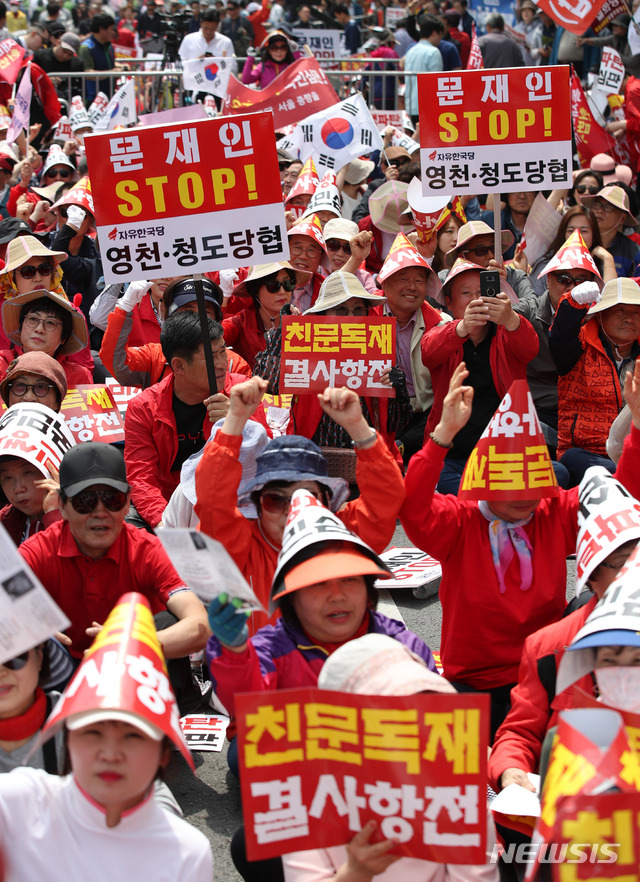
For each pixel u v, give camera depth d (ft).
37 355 25.13
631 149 56.70
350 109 50.11
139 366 31.78
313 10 93.40
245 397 17.78
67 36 80.74
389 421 29.40
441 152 28.81
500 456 18.38
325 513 15.37
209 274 38.86
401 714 11.46
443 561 19.51
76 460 18.63
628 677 13.64
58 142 65.62
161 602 19.65
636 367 19.25
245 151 23.47
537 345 29.66
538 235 39.50
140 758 11.38
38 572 19.22
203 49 77.20
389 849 11.71
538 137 28.40
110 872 11.75
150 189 23.65
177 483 26.40
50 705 15.12
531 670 16.55
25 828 11.81
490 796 16.46
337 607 15.07
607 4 61.21
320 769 11.82
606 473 17.16
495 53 75.77
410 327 34.24
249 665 14.10
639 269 41.39
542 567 19.12
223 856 16.90
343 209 54.34
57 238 42.65
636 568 14.23
